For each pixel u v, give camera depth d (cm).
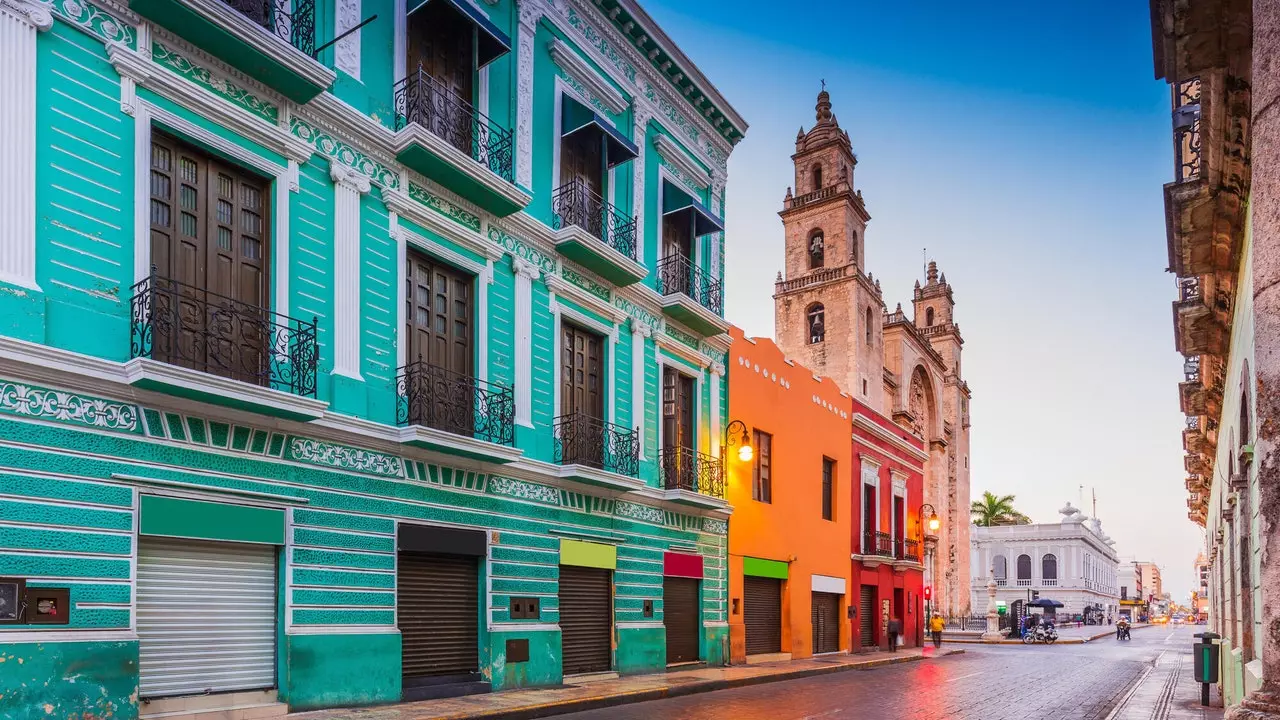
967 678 2039
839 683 1812
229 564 1030
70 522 868
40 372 852
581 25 1714
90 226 911
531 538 1477
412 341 1305
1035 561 7944
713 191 2162
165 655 952
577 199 1662
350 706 1120
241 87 1075
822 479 2611
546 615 1493
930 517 3281
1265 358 443
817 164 4362
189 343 984
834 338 4062
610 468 1659
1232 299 1138
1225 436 1480
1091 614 7531
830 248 4181
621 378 1764
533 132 1572
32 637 820
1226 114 772
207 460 996
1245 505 1102
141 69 963
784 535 2311
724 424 2105
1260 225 453
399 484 1241
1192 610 15162
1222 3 644
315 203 1158
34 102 874
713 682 1608
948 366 5491
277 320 1079
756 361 2256
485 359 1413
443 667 1310
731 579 2064
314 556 1109
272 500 1062
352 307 1189
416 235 1308
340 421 1141
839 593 2636
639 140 1869
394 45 1303
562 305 1609
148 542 948
